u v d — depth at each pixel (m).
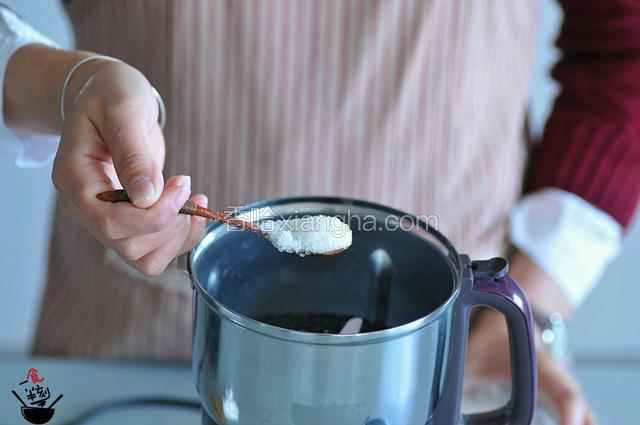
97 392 0.71
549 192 0.92
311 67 0.81
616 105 0.91
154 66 0.80
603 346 1.42
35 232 1.32
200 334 0.53
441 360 0.53
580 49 0.93
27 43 0.70
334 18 0.79
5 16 0.73
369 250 0.59
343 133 0.83
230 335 0.50
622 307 1.38
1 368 0.73
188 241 0.58
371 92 0.82
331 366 0.49
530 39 0.92
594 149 0.91
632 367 0.81
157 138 0.62
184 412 0.69
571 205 0.91
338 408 0.50
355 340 0.48
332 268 0.60
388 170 0.85
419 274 0.58
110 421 0.68
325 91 0.81
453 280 0.54
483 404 0.72
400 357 0.50
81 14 0.85
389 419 0.51
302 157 0.83
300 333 0.48
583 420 0.73
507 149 0.92
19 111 0.71
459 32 0.82
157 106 0.62
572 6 0.92
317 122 0.82
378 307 0.61
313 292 0.61
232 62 0.80
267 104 0.81
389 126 0.83
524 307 0.55
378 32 0.80
